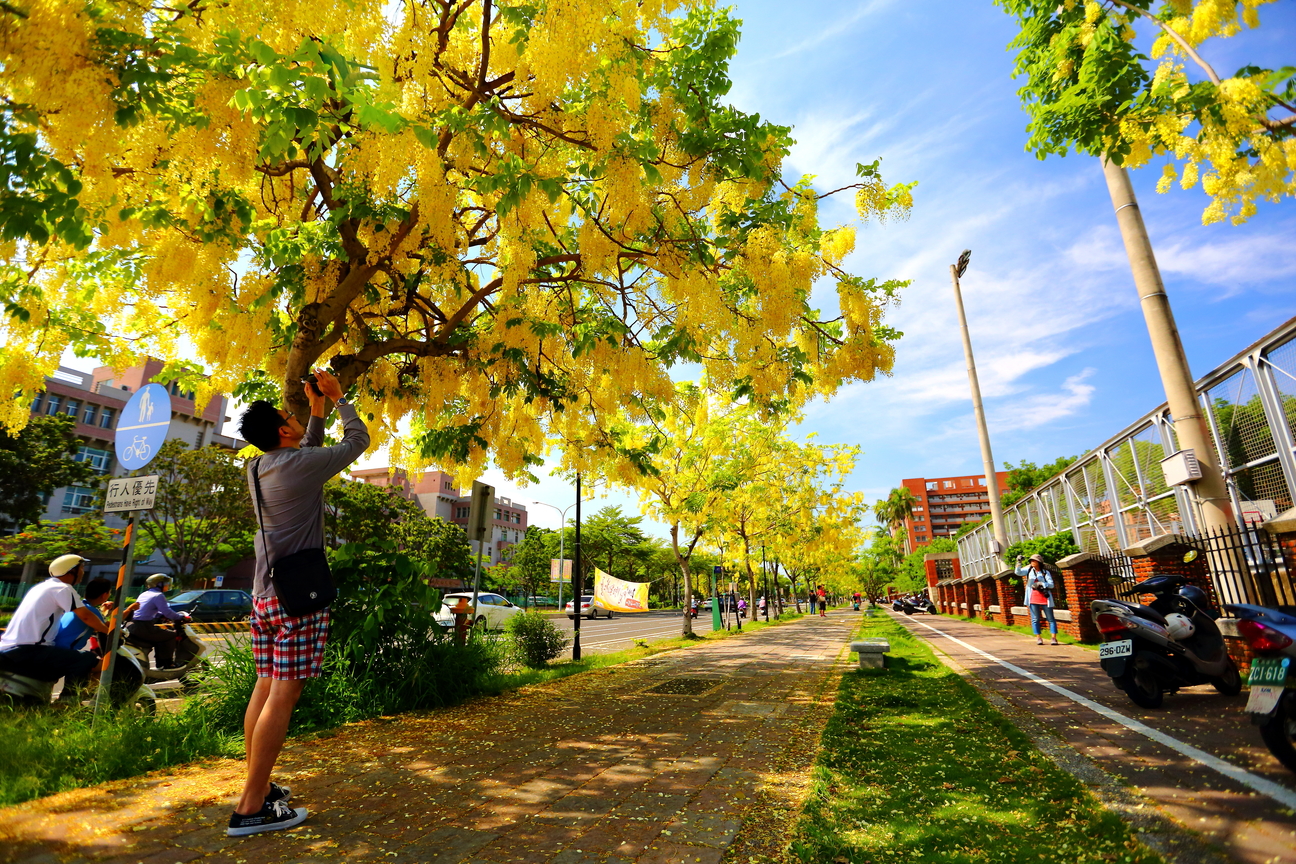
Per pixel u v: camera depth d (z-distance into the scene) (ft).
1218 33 13.39
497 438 22.72
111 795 9.88
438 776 11.02
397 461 24.70
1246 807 8.54
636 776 11.06
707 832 8.46
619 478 27.09
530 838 8.21
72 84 8.93
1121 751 11.83
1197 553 20.43
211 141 12.14
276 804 8.52
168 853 7.59
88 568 98.17
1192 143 14.25
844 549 83.20
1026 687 19.80
